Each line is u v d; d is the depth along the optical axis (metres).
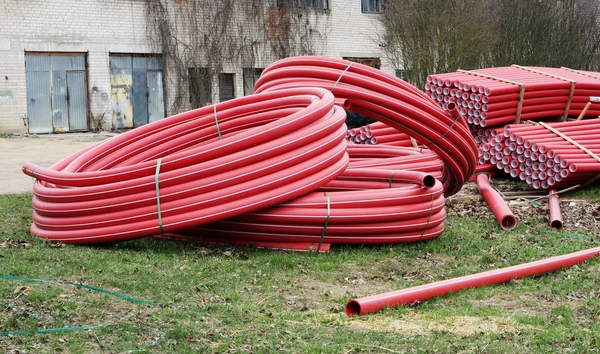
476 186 13.83
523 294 6.89
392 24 26.48
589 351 5.17
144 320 5.34
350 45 31.00
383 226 8.59
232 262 7.62
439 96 15.14
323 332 5.45
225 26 27.06
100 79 24.55
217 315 5.70
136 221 7.91
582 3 30.30
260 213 8.27
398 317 6.02
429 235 9.00
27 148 19.14
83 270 6.64
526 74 15.88
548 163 12.88
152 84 25.98
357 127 16.42
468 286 6.95
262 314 5.86
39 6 23.14
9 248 7.50
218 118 9.51
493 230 10.07
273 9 28.61
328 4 30.30
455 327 5.74
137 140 9.56
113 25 24.75
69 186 8.32
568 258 7.89
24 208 10.45
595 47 31.53
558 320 6.01
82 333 4.97
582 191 13.13
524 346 5.24
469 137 10.52
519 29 28.58
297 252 8.34
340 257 8.17
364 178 9.59
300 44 29.34
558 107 15.19
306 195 8.50
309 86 10.05
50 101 23.64
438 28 25.45
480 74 15.52
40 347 4.66
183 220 7.88
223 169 7.93
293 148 8.20
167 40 25.86
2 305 5.29
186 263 7.44
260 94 9.54
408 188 8.76
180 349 4.82
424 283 7.28
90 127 24.48
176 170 7.86
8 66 22.61
